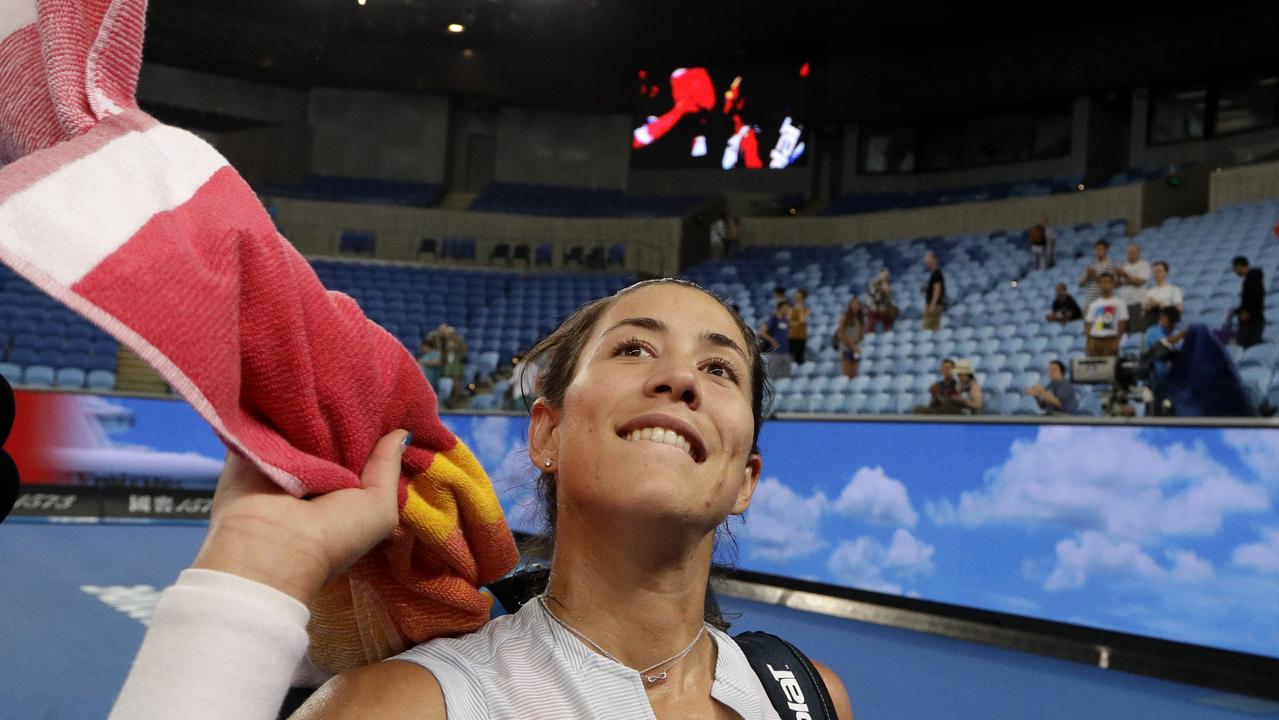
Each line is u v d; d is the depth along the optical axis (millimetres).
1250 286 8664
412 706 898
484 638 1042
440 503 989
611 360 1084
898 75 17234
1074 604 4828
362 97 18672
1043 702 4098
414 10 17484
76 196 660
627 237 16281
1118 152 16609
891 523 5688
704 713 1059
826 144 18344
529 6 17438
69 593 5555
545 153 19125
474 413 8477
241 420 732
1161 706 4023
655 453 996
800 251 15078
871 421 5832
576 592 1053
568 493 1048
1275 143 14742
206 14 16484
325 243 16266
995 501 5207
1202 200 12961
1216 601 4309
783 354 11266
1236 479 4285
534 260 16172
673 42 17922
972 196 15977
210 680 646
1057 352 9570
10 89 761
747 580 6469
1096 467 4797
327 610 1085
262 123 18156
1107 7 15562
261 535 716
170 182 726
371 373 848
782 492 6312
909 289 12562
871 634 5391
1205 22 14883
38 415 8859
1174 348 8445
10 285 11422
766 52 18203
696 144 18672
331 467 782
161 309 648
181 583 685
